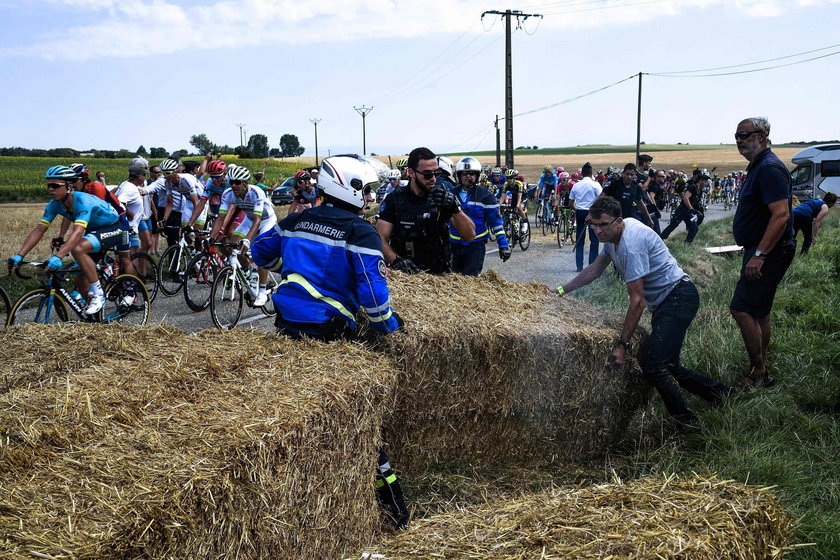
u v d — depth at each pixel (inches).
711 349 228.4
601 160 4106.8
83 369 110.5
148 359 115.6
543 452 169.2
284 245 133.7
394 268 194.7
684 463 165.2
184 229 345.4
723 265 422.0
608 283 319.3
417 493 147.4
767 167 198.8
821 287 340.8
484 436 160.2
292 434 94.0
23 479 78.0
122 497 75.0
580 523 84.0
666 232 567.2
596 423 174.7
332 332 129.5
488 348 152.7
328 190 131.3
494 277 204.1
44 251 538.6
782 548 90.3
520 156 4872.0
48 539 67.4
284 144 5187.0
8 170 2696.9
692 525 82.2
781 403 193.8
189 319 307.0
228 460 84.3
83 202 229.1
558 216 631.2
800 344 242.4
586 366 169.0
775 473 153.2
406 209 197.6
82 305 240.2
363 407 113.1
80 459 82.9
